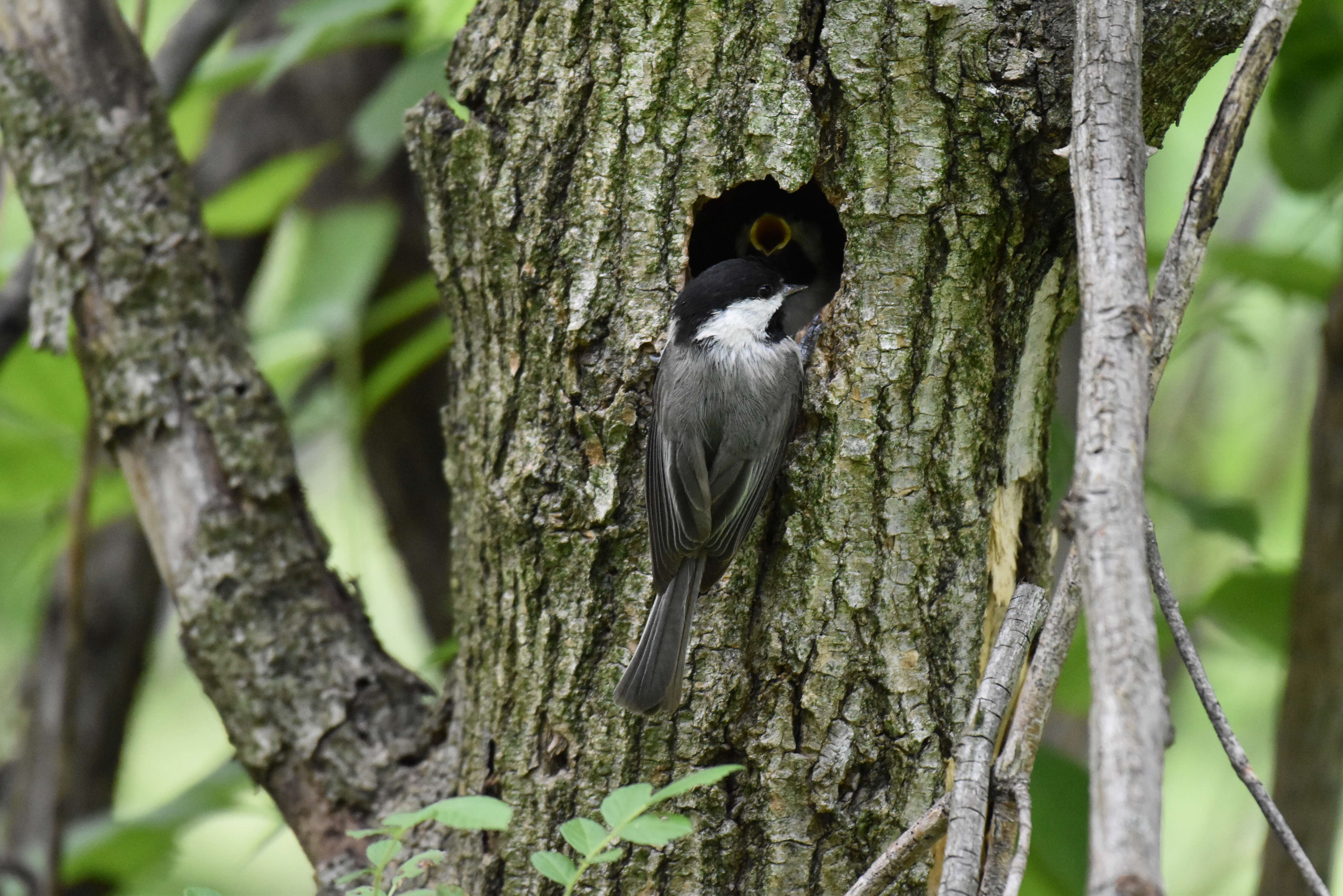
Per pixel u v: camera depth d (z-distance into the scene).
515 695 6.39
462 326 6.68
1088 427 4.02
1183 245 4.95
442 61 8.48
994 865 4.81
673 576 6.06
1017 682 5.74
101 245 7.57
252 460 7.57
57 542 10.55
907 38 5.85
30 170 7.66
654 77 6.02
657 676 5.89
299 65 11.61
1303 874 4.23
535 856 4.65
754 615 6.18
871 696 6.08
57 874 8.70
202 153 11.75
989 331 6.14
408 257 11.91
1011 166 5.92
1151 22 5.72
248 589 7.41
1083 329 4.28
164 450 7.55
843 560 6.06
